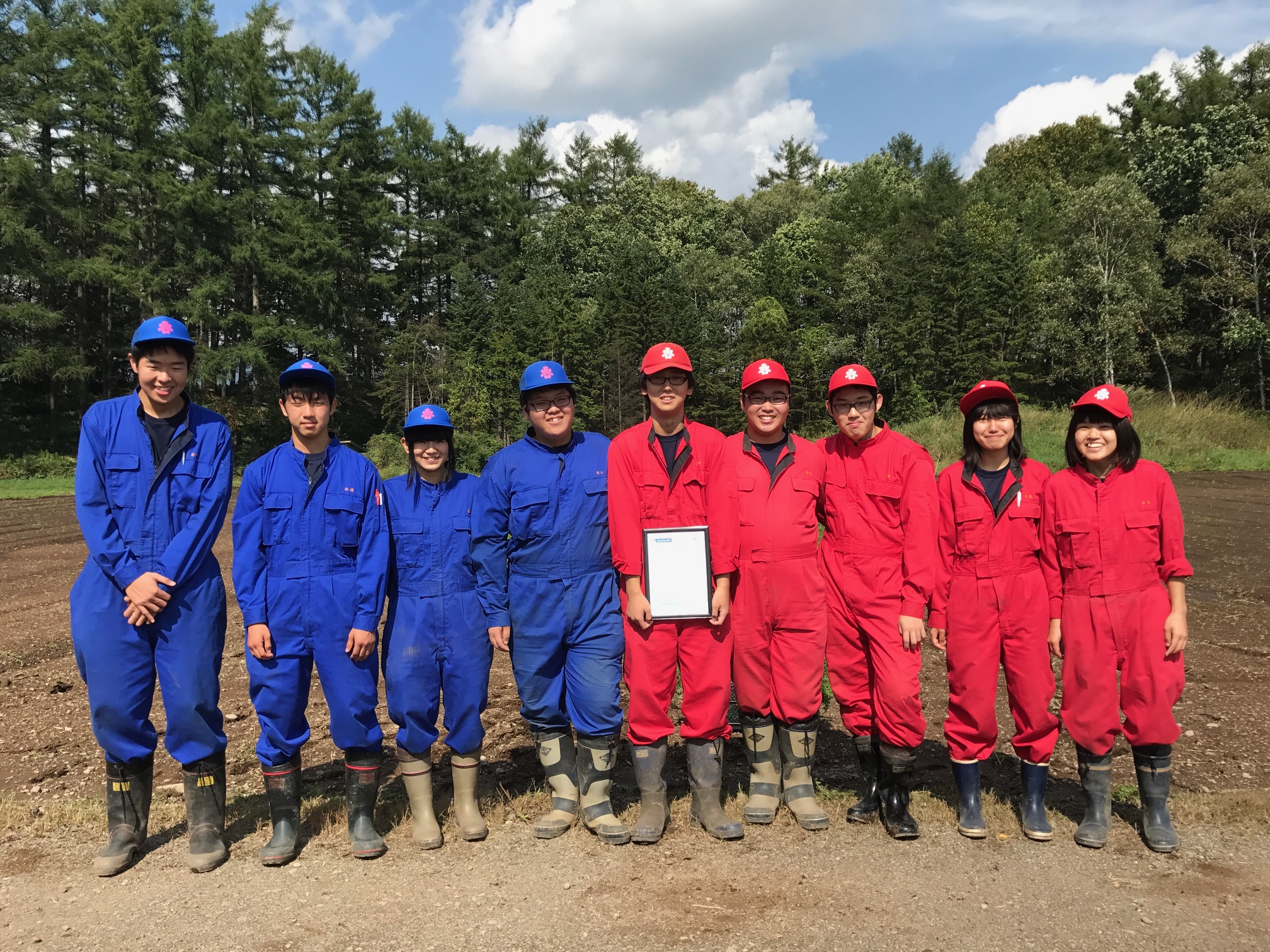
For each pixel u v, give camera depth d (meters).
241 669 6.99
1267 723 5.17
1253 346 37.41
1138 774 3.61
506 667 7.05
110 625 3.44
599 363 42.84
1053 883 3.23
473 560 3.81
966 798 3.72
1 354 37.81
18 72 37.91
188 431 3.59
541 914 3.05
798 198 67.38
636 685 3.76
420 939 2.90
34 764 4.93
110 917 3.09
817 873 3.34
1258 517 15.68
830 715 5.59
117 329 43.62
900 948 2.79
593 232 57.97
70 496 27.78
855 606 3.87
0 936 2.97
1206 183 40.06
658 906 3.10
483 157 57.66
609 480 3.80
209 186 39.69
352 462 3.71
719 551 3.73
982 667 3.71
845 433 3.92
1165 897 3.10
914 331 42.09
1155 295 37.81
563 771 3.91
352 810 3.65
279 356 44.78
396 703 3.68
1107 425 3.65
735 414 42.25
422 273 54.72
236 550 3.62
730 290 50.72
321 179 49.09
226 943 2.90
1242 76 49.62
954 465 3.85
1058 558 3.74
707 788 3.79
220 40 42.53
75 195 39.62
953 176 60.00
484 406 40.09
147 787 3.64
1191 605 8.81
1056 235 47.72
